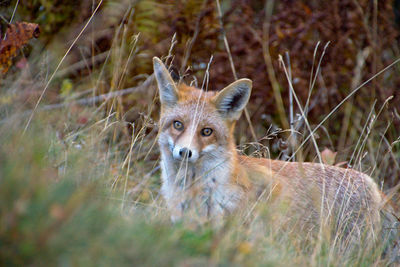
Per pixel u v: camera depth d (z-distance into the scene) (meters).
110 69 13.41
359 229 9.09
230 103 9.71
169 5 14.52
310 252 8.05
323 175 9.34
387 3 16.97
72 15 14.06
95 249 4.66
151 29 14.12
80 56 13.64
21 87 9.20
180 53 14.19
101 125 10.95
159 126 9.84
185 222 7.13
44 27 13.60
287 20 15.83
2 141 6.50
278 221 8.42
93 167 8.33
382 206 9.60
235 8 15.38
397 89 16.14
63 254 4.52
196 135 9.08
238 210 8.93
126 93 13.51
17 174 4.81
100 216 5.21
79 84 13.39
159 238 5.51
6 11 12.95
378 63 15.95
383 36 16.95
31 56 11.69
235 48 14.80
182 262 5.04
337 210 9.81
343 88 15.60
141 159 12.14
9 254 4.35
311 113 15.30
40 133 7.55
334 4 15.91
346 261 7.48
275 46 15.27
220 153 9.30
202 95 9.88
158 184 11.73
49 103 10.92
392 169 13.63
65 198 5.01
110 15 13.88
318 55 15.57
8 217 4.32
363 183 9.98
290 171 10.22
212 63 14.50
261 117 14.95
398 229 9.61
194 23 14.52
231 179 9.23
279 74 15.09
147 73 13.98
